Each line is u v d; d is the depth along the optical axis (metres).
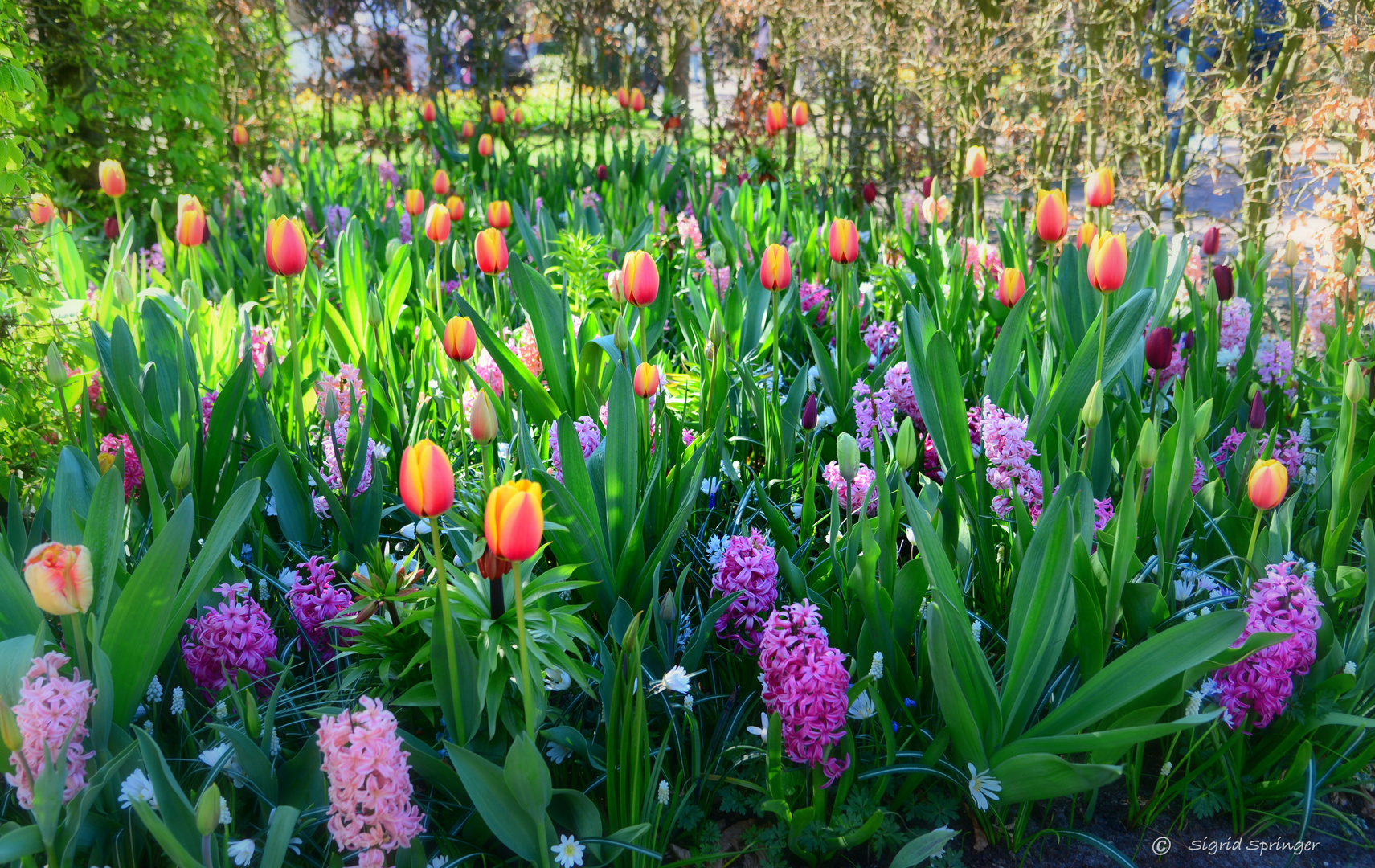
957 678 1.74
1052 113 5.59
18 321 2.68
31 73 2.81
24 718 1.37
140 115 5.56
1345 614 2.20
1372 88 3.80
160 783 1.42
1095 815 2.02
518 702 1.83
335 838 1.44
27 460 2.66
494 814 1.57
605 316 4.03
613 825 1.74
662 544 2.09
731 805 1.91
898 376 2.90
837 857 1.89
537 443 2.77
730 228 4.52
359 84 8.06
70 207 5.03
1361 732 1.96
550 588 1.79
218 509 2.41
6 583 1.67
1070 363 2.67
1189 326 3.27
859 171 6.72
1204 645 1.59
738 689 2.10
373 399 2.89
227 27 7.16
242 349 3.25
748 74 7.27
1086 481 1.97
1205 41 5.04
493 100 7.52
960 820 1.97
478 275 4.62
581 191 5.93
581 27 7.86
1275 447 2.63
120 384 2.36
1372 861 1.92
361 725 1.43
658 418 2.55
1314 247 4.12
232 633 1.86
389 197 6.08
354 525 2.35
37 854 1.46
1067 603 1.77
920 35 5.91
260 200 5.86
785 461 2.80
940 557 1.76
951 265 3.95
